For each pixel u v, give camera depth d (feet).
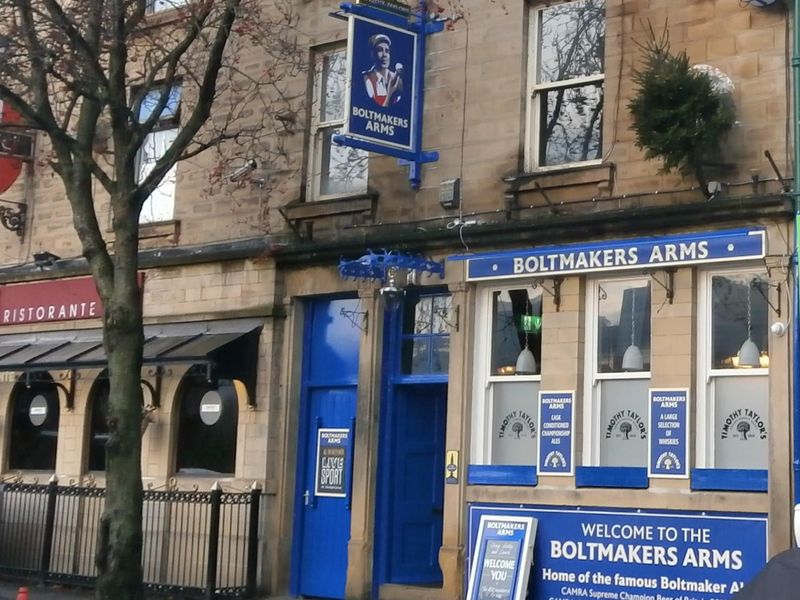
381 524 46.44
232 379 50.21
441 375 46.03
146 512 51.98
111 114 41.68
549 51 45.06
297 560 48.78
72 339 57.26
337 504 48.26
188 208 54.13
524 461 43.57
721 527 38.04
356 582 45.85
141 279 54.65
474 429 44.55
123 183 40.45
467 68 46.16
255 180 51.13
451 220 45.52
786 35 38.70
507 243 43.93
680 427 39.34
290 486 49.34
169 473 52.70
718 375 39.24
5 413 59.72
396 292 45.75
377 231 47.47
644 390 40.96
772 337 37.65
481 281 44.60
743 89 39.22
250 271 51.11
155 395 53.42
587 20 44.32
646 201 40.93
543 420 42.39
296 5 51.75
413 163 46.24
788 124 38.22
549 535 41.68
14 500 56.03
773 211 37.86
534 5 45.55
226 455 51.49
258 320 50.57
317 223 49.62
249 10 44.96
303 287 49.75
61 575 51.98
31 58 41.86
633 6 42.24
